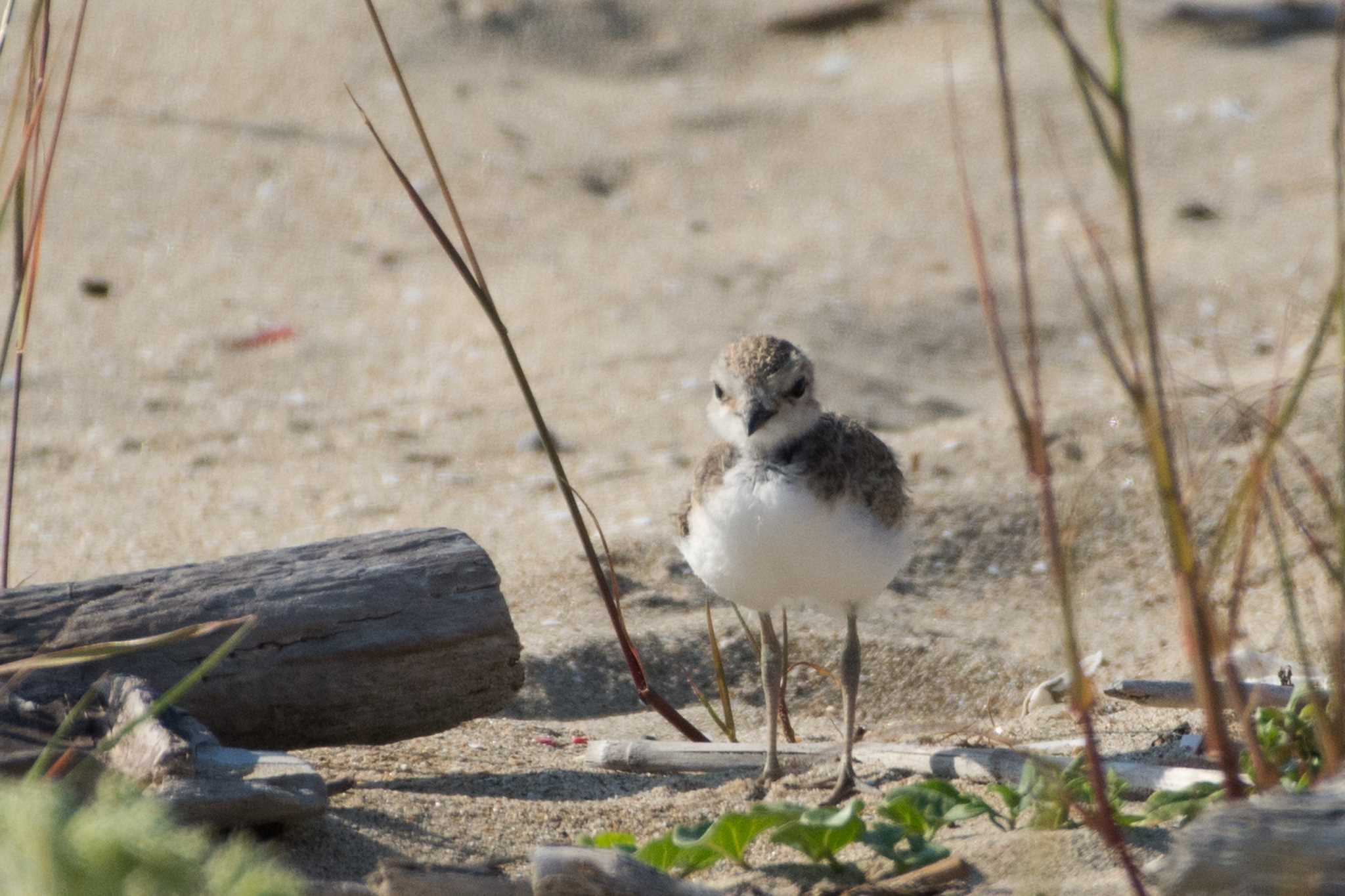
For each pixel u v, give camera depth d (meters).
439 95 19.61
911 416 12.69
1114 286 4.22
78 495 10.57
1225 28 23.22
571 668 8.33
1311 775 5.30
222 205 16.02
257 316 13.88
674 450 11.74
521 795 6.32
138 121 17.48
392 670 6.17
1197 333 14.38
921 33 23.05
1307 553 8.73
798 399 6.35
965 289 15.66
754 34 23.17
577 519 6.95
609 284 15.23
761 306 14.98
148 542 9.84
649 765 6.73
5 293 13.66
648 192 18.19
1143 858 4.95
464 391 12.84
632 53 22.38
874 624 8.93
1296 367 12.20
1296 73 21.86
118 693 5.48
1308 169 18.80
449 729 6.66
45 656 5.11
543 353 13.61
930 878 5.00
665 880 4.57
